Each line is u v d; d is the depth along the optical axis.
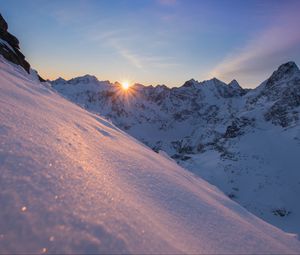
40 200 2.69
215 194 7.73
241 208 7.44
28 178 3.00
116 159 5.55
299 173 117.00
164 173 6.29
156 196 4.49
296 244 5.79
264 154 137.50
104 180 3.90
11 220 2.35
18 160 3.31
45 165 3.46
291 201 100.19
